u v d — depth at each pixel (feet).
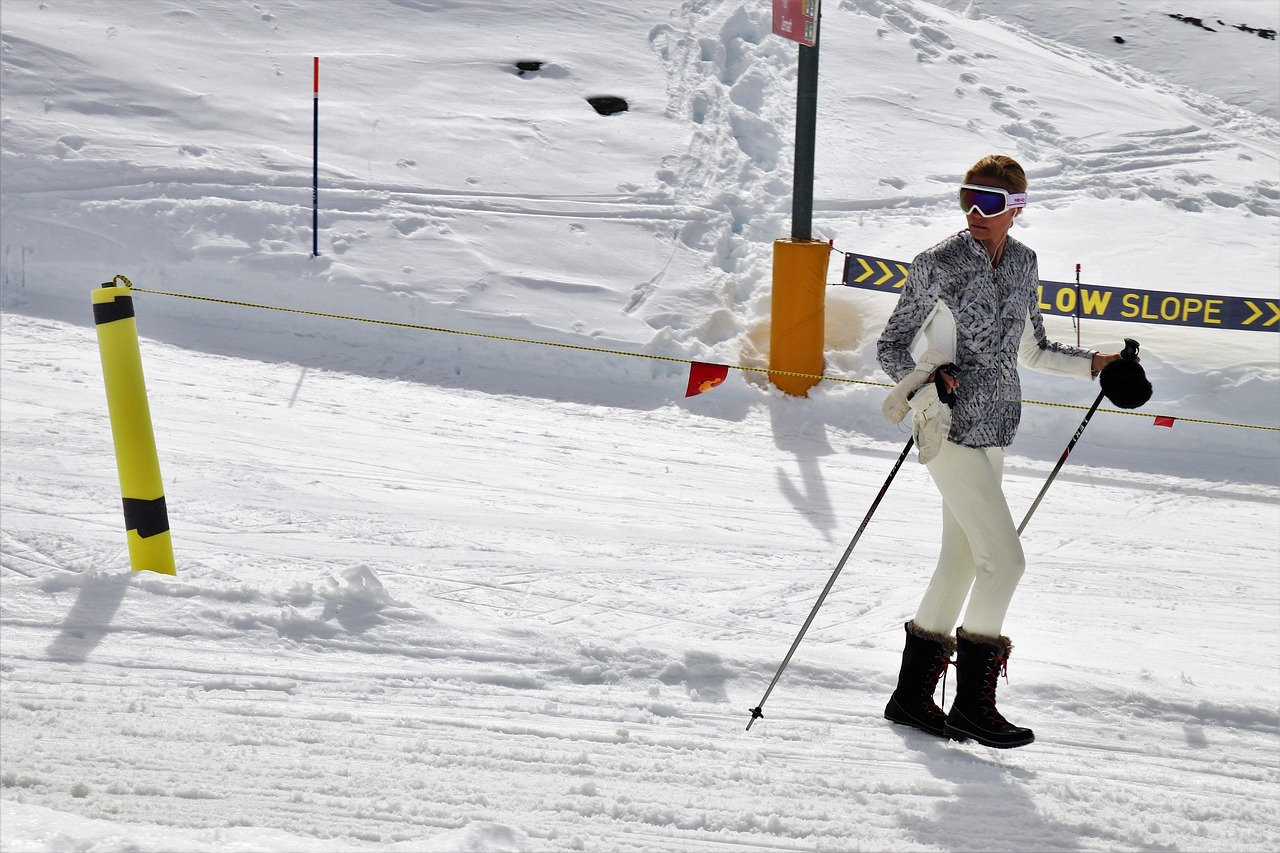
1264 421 99.14
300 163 130.62
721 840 35.58
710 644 52.49
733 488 84.89
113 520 63.77
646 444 92.99
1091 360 47.62
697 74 165.48
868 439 97.60
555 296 112.88
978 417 43.83
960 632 45.32
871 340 109.81
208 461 78.79
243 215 118.32
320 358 105.60
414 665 48.26
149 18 161.68
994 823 38.50
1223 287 122.42
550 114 150.10
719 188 138.62
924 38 193.57
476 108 149.89
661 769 40.63
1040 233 138.31
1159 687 51.39
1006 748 45.03
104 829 25.63
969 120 169.17
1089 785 42.45
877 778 41.45
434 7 176.14
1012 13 234.79
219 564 58.85
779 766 42.04
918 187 147.02
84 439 79.20
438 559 64.85
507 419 95.76
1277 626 65.51
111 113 136.26
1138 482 92.53
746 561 70.28
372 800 35.91
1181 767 44.68
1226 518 85.66
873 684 50.42
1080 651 58.65
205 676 45.57
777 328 103.24
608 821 36.14
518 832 28.09
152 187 121.60
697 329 110.83
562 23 174.91
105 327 53.42
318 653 48.70
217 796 35.32
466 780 38.22
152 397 91.76
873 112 166.61
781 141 153.89
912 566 71.26
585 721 44.60
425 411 95.55
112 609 49.85
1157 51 219.82
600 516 76.48
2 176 122.31
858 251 127.54
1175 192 153.69
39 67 142.20
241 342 107.65
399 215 122.52
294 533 66.74
